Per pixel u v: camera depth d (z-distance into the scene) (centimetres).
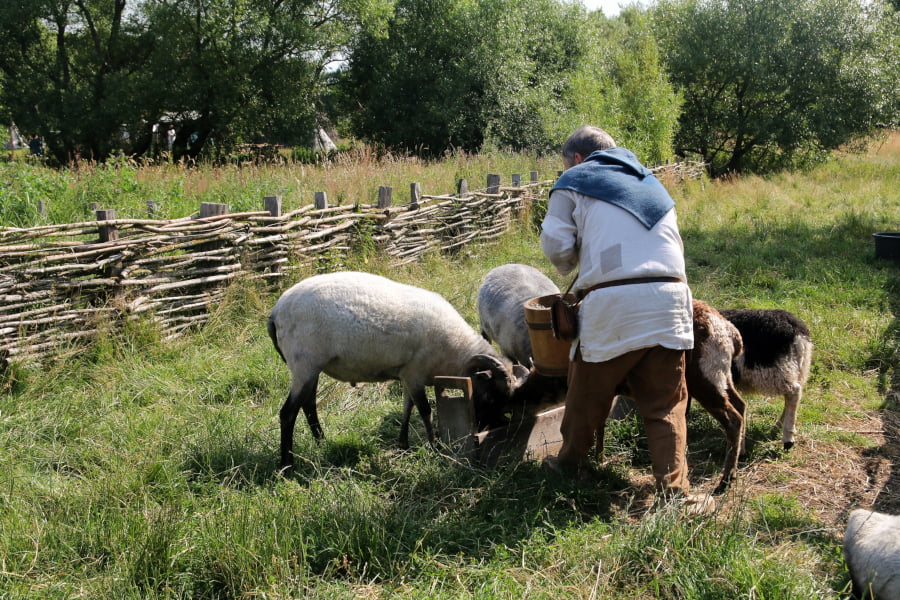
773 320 445
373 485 396
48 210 927
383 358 438
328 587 294
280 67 2627
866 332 643
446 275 868
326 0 2730
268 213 759
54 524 338
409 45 2873
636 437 464
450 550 333
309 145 3297
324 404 518
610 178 348
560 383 427
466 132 2798
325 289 427
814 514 370
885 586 264
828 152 2648
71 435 459
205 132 2730
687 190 1834
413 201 978
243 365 580
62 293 579
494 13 2759
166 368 567
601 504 383
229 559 304
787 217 1370
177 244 661
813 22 2458
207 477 404
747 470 427
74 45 2589
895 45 2562
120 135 2652
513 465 410
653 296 335
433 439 455
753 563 296
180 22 2428
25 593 291
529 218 1210
